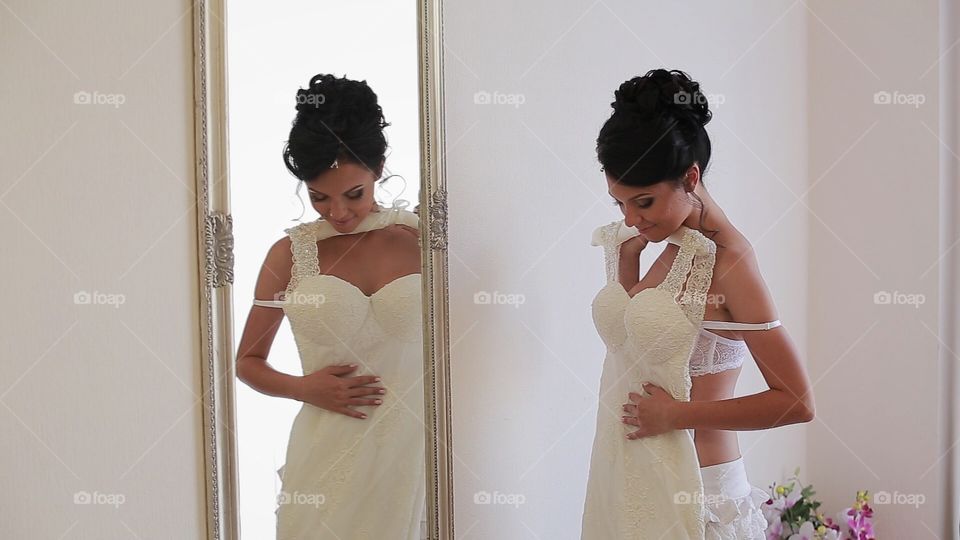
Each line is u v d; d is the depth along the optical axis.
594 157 2.04
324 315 1.74
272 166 1.70
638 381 1.67
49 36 1.56
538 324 1.99
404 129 1.77
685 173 1.64
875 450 2.28
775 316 1.64
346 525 1.77
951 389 2.15
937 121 2.10
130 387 1.63
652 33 2.09
